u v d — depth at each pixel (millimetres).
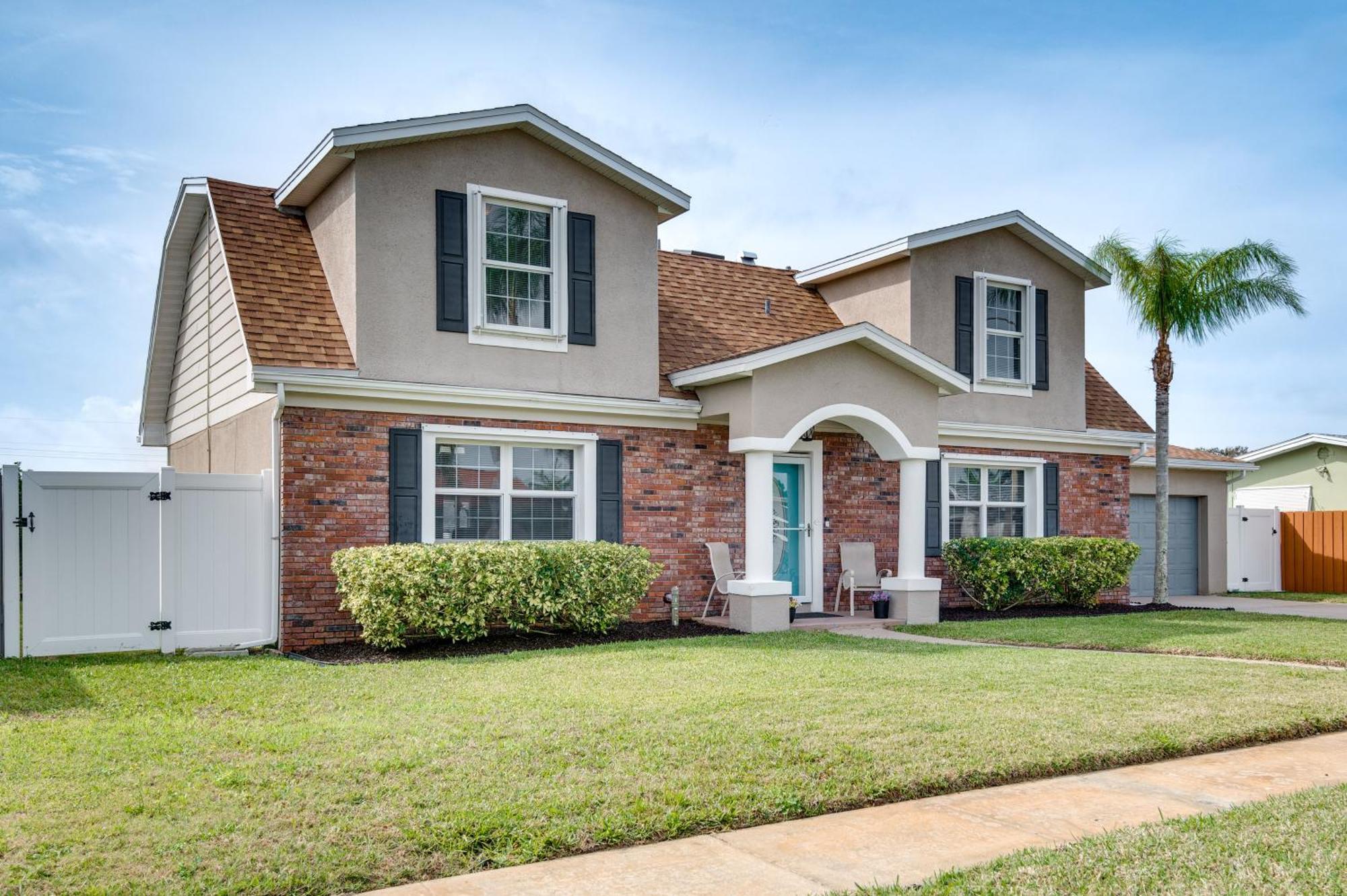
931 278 17625
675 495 15008
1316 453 29969
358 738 6918
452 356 13219
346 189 12984
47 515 11195
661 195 14742
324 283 13508
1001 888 4434
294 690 8844
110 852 4809
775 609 14055
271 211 14305
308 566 12219
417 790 5758
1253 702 8453
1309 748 7383
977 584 17250
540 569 12336
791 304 18688
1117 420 19984
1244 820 5398
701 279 18188
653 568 13570
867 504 17125
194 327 17094
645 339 14789
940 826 5457
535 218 14047
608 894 4480
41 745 6801
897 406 15375
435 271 13180
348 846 4898
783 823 5512
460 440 13469
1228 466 23172
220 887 4422
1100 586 18000
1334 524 24328
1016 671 9859
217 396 15422
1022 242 18703
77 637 11258
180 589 11727
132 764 6301
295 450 12227
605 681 9211
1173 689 8969
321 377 12211
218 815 5332
